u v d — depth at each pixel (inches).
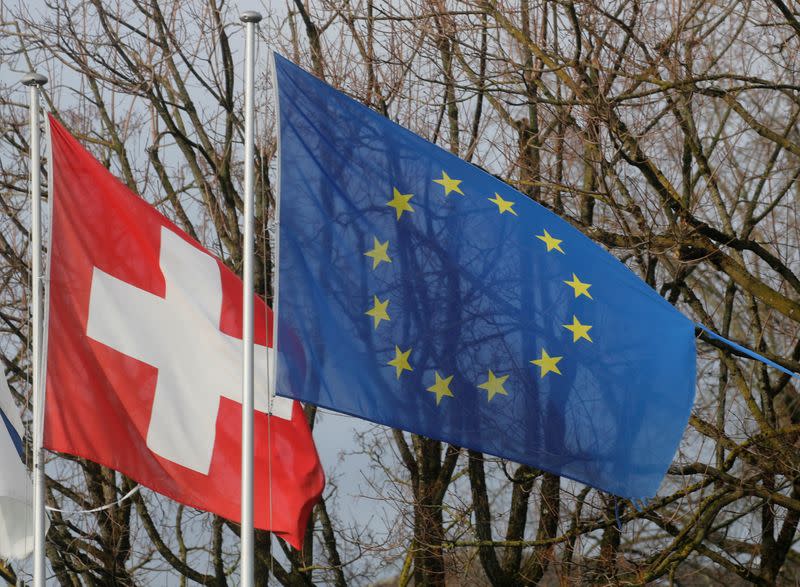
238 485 603.2
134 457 601.3
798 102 998.4
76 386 603.8
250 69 573.0
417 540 900.6
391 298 564.1
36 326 614.2
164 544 1059.3
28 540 664.4
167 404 605.9
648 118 909.8
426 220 574.2
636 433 562.9
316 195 568.4
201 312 616.4
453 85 914.7
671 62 843.4
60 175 615.5
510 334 566.9
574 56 853.8
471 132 1037.2
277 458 601.0
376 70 1002.1
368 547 933.8
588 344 566.6
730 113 1081.4
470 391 561.0
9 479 645.3
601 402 563.2
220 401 609.3
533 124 1007.6
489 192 579.8
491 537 971.9
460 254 573.0
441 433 557.6
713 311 1295.5
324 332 556.1
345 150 575.2
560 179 929.5
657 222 904.3
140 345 608.7
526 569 956.6
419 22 962.7
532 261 573.0
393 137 581.3
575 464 562.3
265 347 612.1
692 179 1039.6
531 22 969.5
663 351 565.3
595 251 574.6
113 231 617.6
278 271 555.2
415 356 560.7
